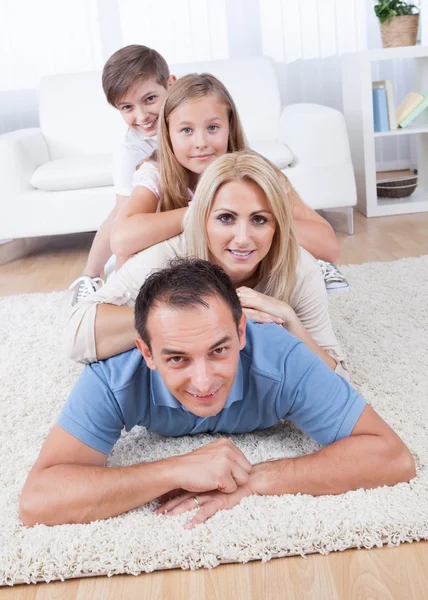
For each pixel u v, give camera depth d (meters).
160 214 1.85
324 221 1.96
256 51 4.63
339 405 1.36
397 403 1.74
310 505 1.31
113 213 2.61
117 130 3.81
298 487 1.34
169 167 1.87
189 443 1.58
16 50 4.45
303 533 1.25
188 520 1.30
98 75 3.89
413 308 2.41
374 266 2.92
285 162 3.37
